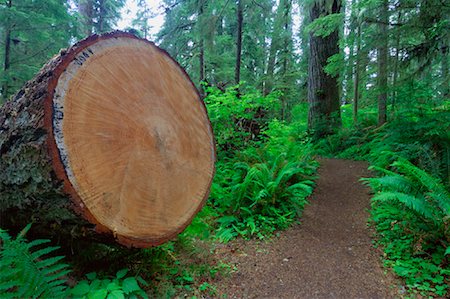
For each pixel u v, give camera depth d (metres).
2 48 8.17
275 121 7.09
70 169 1.79
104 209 1.92
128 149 2.12
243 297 2.56
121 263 2.40
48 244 2.28
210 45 10.19
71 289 1.90
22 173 1.91
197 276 2.70
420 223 3.33
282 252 3.46
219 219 4.10
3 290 1.61
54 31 8.14
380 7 6.22
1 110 2.26
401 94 6.14
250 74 16.23
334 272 3.04
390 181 3.55
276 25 11.30
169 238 2.38
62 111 1.82
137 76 2.33
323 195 5.39
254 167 4.66
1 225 2.33
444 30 5.34
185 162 2.63
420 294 2.60
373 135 7.91
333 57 6.88
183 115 2.74
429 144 5.08
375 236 3.77
